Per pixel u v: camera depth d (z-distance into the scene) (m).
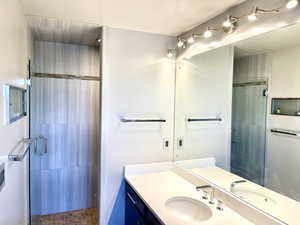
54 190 2.89
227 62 1.79
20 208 1.71
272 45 1.41
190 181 2.17
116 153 2.27
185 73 2.30
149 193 1.88
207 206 1.68
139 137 2.34
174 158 2.46
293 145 1.33
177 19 1.92
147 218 1.71
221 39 1.81
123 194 2.32
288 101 1.34
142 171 2.36
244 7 1.58
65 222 2.68
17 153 1.31
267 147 1.48
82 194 3.02
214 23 1.88
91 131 3.01
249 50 1.58
